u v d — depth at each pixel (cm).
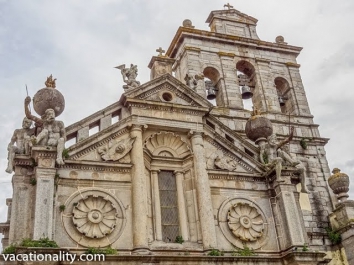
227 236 2070
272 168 2245
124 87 2269
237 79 3139
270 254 2092
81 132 2097
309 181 2861
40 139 1886
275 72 3297
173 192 2158
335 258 2562
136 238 1875
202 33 3216
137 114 2169
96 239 1858
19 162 1886
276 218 2186
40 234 1714
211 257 1903
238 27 3469
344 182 2677
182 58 3180
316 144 3031
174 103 2252
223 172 2208
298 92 3253
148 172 2138
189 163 2198
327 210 2781
